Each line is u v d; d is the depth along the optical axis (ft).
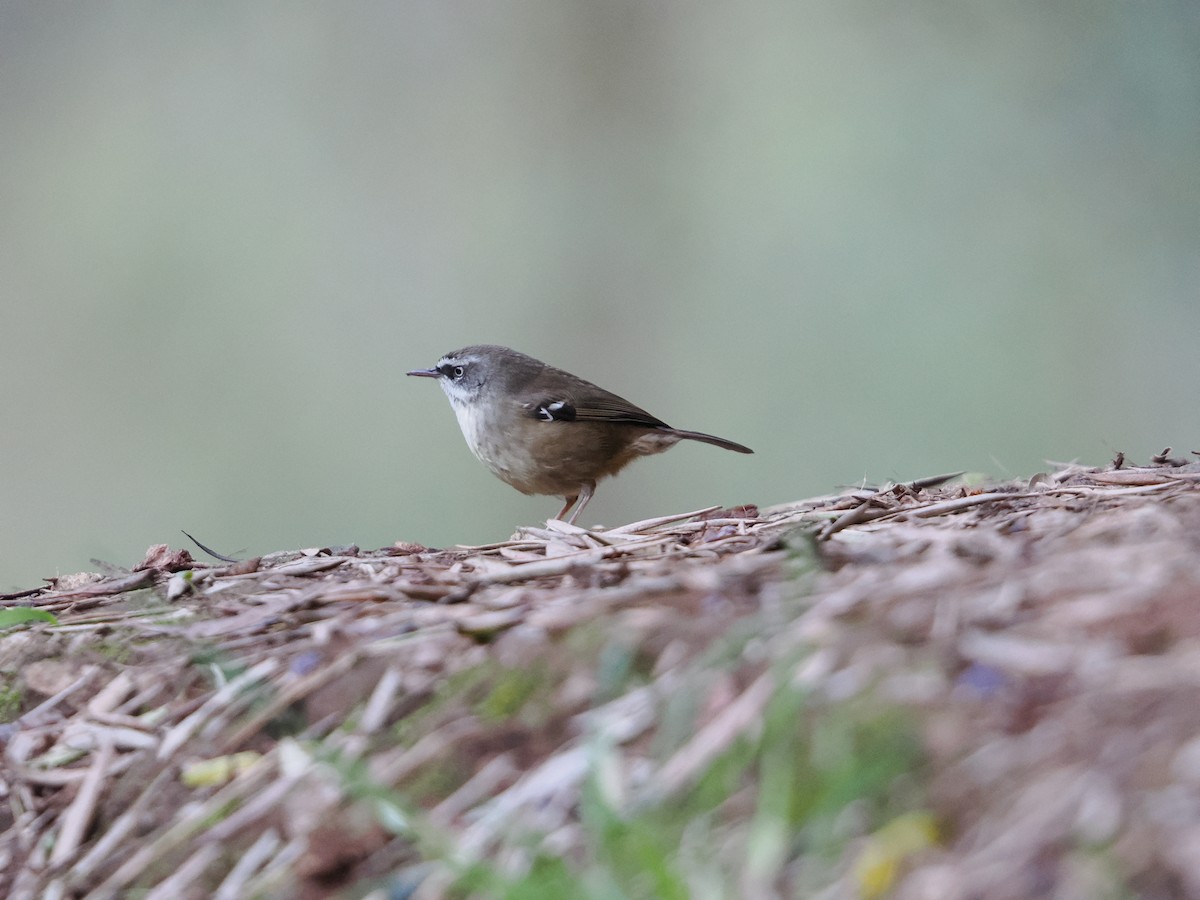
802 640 11.41
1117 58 58.54
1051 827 8.95
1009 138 60.95
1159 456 19.33
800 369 62.69
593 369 65.72
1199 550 11.96
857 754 10.03
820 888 9.25
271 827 11.36
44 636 14.87
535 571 15.17
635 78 66.59
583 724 11.39
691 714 11.04
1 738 13.37
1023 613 11.24
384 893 10.42
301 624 14.34
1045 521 14.82
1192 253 58.65
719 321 64.49
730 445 27.43
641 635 12.21
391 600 14.74
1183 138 58.29
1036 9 59.52
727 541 16.40
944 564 12.86
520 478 27.12
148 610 15.85
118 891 11.34
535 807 10.65
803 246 63.98
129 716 13.34
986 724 9.96
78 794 12.47
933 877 8.96
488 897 10.07
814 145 63.93
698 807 10.23
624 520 58.90
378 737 11.95
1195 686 9.69
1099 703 9.83
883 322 61.77
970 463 59.11
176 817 11.87
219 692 13.14
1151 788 8.89
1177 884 8.27
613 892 9.37
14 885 11.75
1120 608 10.98
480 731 11.64
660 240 65.92
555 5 66.95
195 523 64.95
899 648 11.03
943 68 61.77
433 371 27.58
